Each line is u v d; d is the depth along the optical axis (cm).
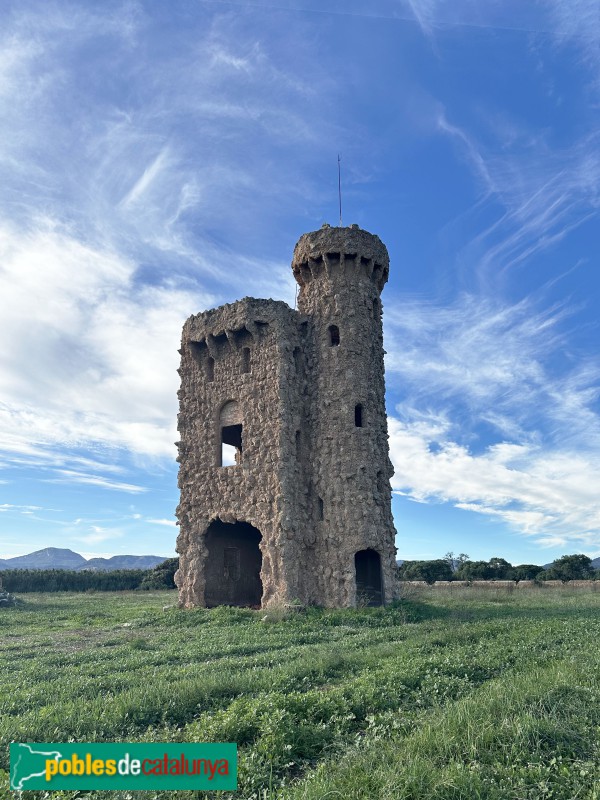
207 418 4150
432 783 866
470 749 995
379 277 4253
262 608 3522
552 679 1379
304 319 4119
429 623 2820
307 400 3991
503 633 2352
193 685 1429
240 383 4022
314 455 3850
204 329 4241
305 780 921
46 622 3309
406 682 1491
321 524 3684
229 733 1109
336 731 1155
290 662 1800
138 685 1512
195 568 3922
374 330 4131
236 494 3838
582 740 1037
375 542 3594
